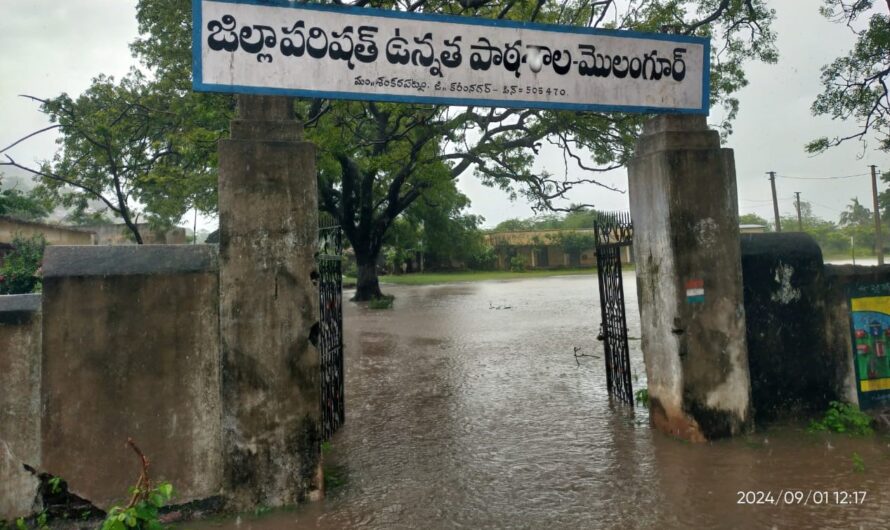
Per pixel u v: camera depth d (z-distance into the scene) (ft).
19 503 11.76
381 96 14.57
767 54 35.04
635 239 18.65
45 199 45.75
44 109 26.84
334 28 14.11
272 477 12.91
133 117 43.62
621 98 16.79
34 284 42.19
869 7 25.86
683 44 17.19
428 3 25.73
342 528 11.81
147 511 10.38
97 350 12.27
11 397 11.77
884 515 11.70
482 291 94.73
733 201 16.92
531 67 16.01
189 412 12.69
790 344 17.56
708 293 16.56
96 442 12.18
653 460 15.05
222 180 13.00
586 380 25.48
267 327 13.03
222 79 13.20
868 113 26.71
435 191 71.56
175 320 12.72
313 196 13.50
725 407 16.51
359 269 78.28
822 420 17.37
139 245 12.96
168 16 45.06
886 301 18.17
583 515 12.07
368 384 26.32
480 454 16.12
